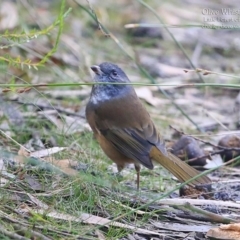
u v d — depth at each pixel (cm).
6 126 1205
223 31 2066
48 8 1909
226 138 1250
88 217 909
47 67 1519
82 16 1897
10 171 1016
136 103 1137
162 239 898
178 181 1126
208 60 1889
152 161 1089
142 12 2038
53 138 1195
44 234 845
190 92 1645
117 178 1085
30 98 1330
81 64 1659
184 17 2070
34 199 936
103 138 1122
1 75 1427
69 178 999
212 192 1046
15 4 1758
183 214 968
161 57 1861
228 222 930
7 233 812
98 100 1147
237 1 2284
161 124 1410
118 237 870
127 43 1909
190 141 1216
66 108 1398
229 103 1605
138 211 952
